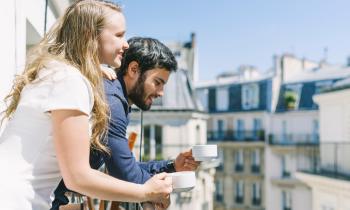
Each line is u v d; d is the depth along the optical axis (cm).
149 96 202
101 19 151
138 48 196
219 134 3947
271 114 3684
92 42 148
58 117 134
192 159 235
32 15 360
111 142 172
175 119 2638
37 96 138
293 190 3428
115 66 160
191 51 3180
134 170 176
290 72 3781
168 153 2638
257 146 3672
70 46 148
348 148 2225
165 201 159
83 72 145
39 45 151
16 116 142
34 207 139
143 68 196
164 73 200
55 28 153
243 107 3853
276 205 3525
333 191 2052
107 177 141
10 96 153
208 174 2647
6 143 141
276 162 3572
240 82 3903
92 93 142
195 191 2398
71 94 135
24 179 138
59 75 138
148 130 2652
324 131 2625
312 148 3388
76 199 177
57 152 134
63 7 512
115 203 205
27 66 149
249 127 3809
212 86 4059
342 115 2456
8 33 272
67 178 134
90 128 148
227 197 3791
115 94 178
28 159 139
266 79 3753
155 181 155
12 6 282
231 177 3791
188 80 2842
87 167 136
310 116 3497
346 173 2175
